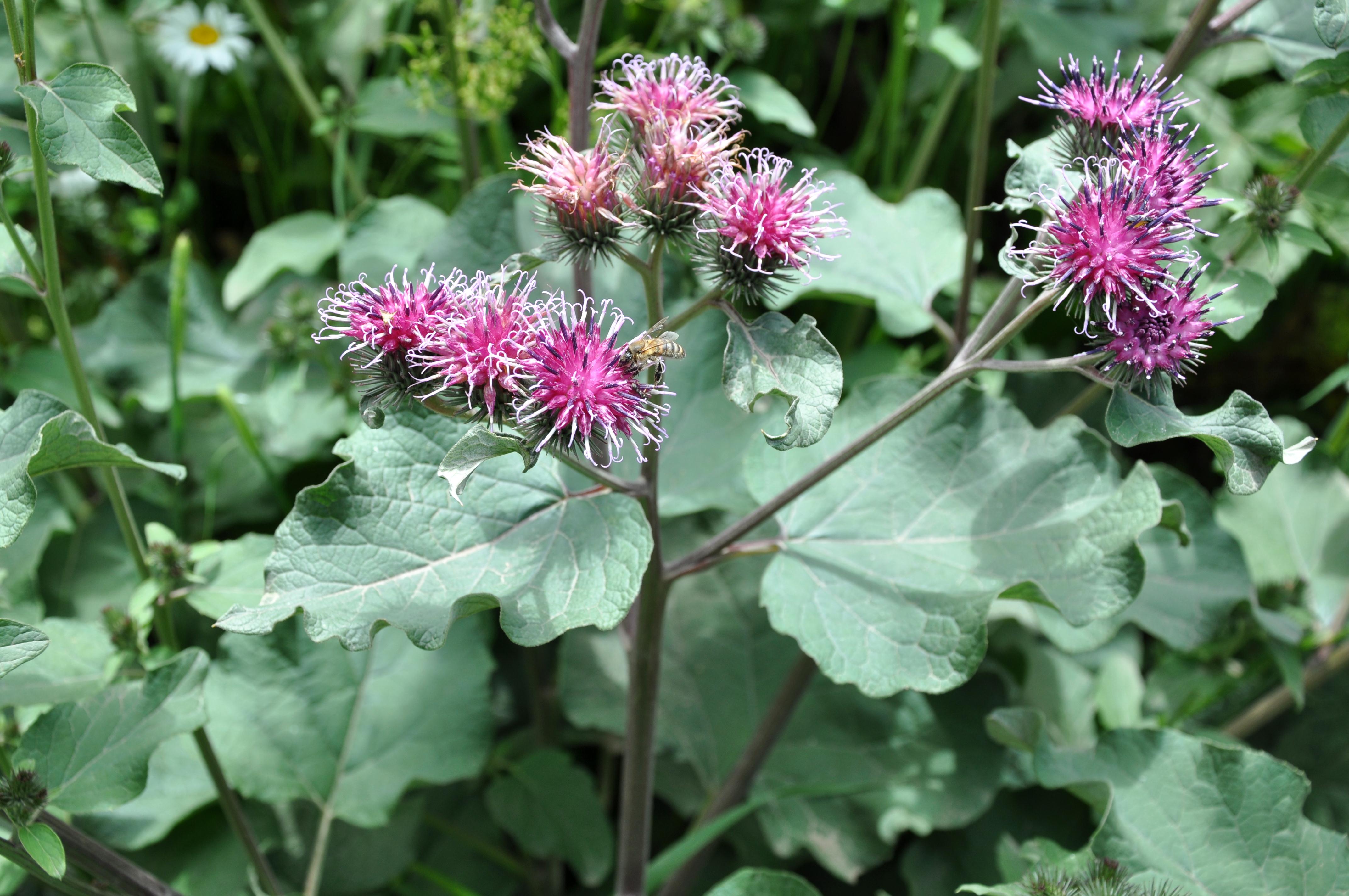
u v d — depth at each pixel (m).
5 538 0.52
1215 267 0.62
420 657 0.71
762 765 0.70
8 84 0.69
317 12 0.95
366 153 0.93
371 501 0.54
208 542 0.64
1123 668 0.74
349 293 0.53
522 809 0.72
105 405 0.81
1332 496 0.75
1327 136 0.61
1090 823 0.71
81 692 0.60
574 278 0.67
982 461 0.62
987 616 0.56
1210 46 0.64
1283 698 0.71
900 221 0.71
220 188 1.08
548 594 0.53
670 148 0.53
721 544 0.58
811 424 0.51
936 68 0.93
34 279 0.57
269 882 0.65
